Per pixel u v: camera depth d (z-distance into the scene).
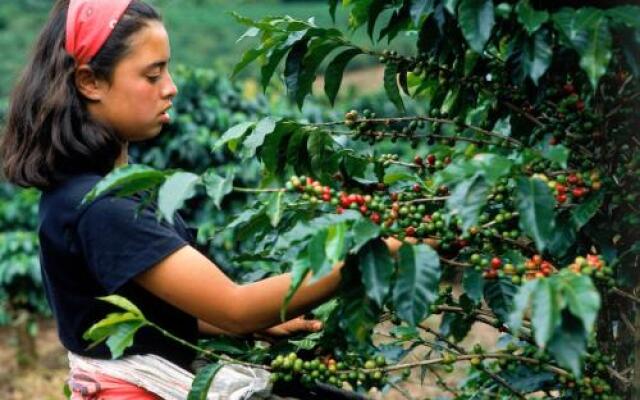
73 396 1.96
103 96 1.89
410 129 1.93
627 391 1.75
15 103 1.94
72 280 1.90
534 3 1.68
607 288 1.63
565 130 1.77
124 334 1.70
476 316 1.88
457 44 1.78
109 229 1.79
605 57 1.47
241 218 1.79
